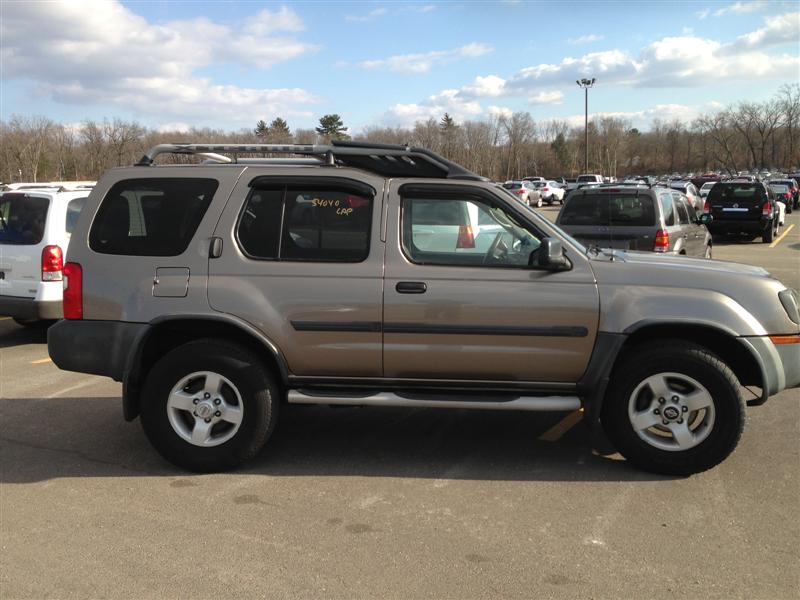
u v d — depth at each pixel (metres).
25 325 9.37
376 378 4.24
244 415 4.22
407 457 4.55
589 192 9.10
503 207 4.18
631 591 2.93
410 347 4.14
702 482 4.08
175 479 4.21
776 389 4.14
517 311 4.06
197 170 4.31
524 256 4.18
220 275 4.18
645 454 4.15
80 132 70.69
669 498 3.87
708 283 4.10
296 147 4.37
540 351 4.10
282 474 4.27
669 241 8.80
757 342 4.05
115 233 4.30
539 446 4.74
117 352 4.23
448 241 4.19
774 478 4.12
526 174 108.81
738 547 3.30
